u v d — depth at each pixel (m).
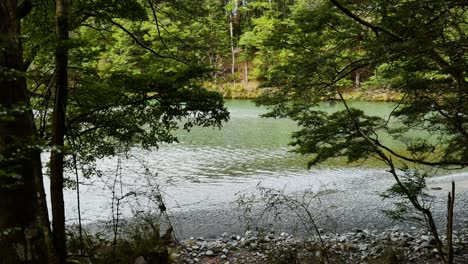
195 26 8.33
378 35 6.79
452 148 7.39
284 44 8.09
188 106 6.28
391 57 5.95
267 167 16.66
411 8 5.93
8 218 3.40
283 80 7.83
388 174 15.58
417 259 6.66
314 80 7.79
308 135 7.28
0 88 3.25
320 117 7.42
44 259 3.66
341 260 6.12
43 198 3.85
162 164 16.58
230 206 11.65
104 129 6.34
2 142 3.25
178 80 6.18
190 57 7.94
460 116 6.24
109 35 7.77
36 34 5.53
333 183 14.14
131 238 6.36
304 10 7.85
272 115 7.87
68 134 6.08
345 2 7.27
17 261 3.43
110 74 6.50
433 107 6.32
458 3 5.57
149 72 6.50
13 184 3.19
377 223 10.15
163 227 9.85
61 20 4.89
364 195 12.84
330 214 10.91
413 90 6.12
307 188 13.61
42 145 2.90
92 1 6.06
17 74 2.71
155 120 6.55
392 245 7.29
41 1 6.16
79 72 5.98
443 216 10.42
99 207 10.35
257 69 38.88
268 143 21.44
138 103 6.17
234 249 7.77
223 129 25.55
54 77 5.00
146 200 10.59
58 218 4.86
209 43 8.45
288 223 10.11
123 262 5.63
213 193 13.02
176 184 13.89
